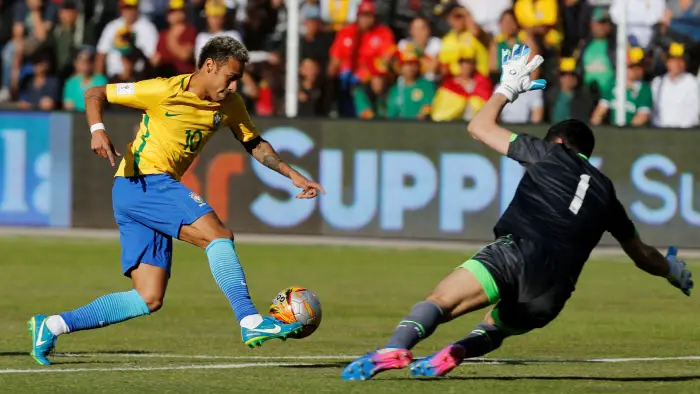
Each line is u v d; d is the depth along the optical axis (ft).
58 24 226.79
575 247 74.64
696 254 190.08
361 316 128.06
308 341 109.70
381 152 199.62
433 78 206.49
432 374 74.90
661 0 208.95
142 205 86.28
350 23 210.59
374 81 205.98
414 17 214.48
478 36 203.51
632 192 195.42
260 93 213.25
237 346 105.50
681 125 202.49
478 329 77.97
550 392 79.25
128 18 214.90
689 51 208.13
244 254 181.98
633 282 161.27
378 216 200.03
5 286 149.07
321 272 165.27
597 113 202.49
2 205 207.21
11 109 205.77
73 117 204.23
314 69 207.41
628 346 108.47
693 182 194.39
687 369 92.79
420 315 72.59
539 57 78.02
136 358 96.48
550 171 75.66
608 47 203.51
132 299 87.56
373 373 72.02
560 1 205.05
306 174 201.16
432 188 198.59
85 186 204.85
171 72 211.20
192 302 137.49
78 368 88.84
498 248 74.33
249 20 214.07
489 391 79.20
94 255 178.91
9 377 83.71
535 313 75.00
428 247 192.34
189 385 80.64
